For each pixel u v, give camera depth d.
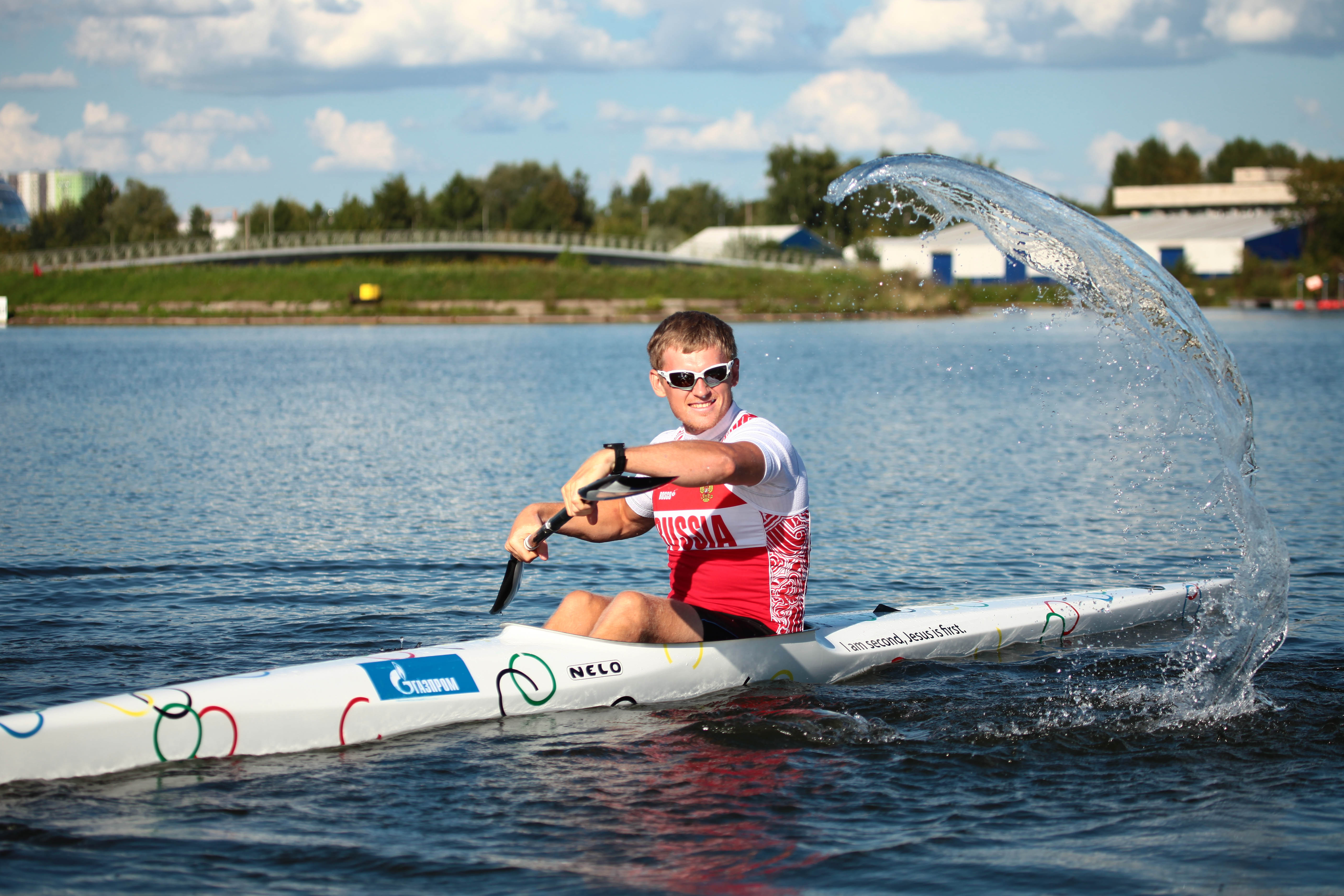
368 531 10.03
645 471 4.38
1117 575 8.34
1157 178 134.75
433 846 3.75
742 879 3.54
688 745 4.66
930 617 6.31
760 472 4.71
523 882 3.51
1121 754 4.62
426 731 4.79
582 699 5.05
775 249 77.38
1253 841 3.81
